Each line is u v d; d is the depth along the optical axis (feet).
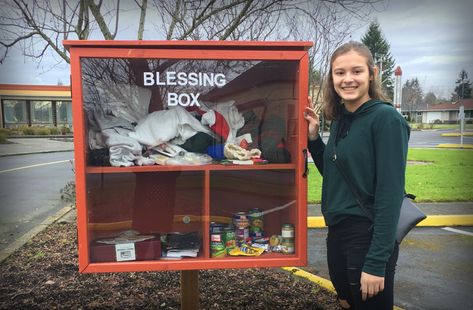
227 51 6.14
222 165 6.79
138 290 10.30
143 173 7.17
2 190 26.78
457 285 10.73
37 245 13.82
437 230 16.37
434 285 10.73
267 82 7.02
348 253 5.90
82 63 6.22
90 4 12.73
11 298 9.84
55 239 14.49
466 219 17.12
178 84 6.79
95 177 6.83
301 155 6.53
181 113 6.95
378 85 5.93
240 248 7.08
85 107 6.40
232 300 9.67
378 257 5.32
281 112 7.10
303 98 6.41
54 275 11.23
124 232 7.17
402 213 5.82
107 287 10.48
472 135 76.43
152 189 7.22
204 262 6.63
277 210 7.45
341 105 6.33
